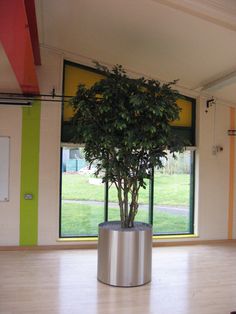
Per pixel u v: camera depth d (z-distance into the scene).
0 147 5.45
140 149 3.89
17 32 2.84
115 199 5.97
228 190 6.32
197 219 6.18
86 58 5.64
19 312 3.19
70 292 3.71
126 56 5.21
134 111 3.71
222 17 3.61
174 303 3.47
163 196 6.21
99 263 4.11
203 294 3.71
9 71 5.16
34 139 5.55
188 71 5.27
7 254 5.23
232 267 4.71
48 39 5.21
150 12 3.79
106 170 3.99
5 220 5.48
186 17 3.73
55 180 5.61
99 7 3.92
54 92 5.54
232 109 6.31
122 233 3.92
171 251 5.58
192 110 6.31
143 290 3.81
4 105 5.46
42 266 4.63
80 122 3.94
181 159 6.29
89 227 5.91
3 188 5.47
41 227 5.57
